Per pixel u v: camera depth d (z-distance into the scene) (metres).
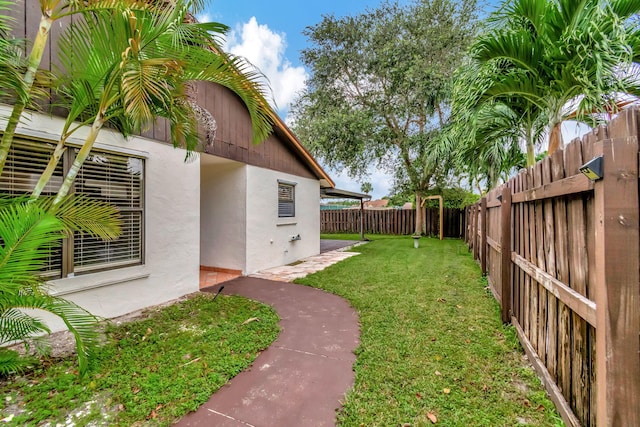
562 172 2.08
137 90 2.26
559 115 4.45
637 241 1.25
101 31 2.58
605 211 1.31
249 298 4.95
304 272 7.05
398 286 5.48
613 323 1.28
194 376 2.57
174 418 2.08
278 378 2.59
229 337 3.38
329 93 14.48
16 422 2.01
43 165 3.45
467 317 3.89
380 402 2.23
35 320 2.60
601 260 1.34
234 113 6.41
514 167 7.91
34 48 2.45
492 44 4.21
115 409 2.16
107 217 3.08
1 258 2.07
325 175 9.96
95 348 2.74
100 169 4.01
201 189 7.30
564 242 2.06
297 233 8.89
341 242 13.73
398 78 12.84
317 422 2.05
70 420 2.05
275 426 2.01
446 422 2.00
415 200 17.30
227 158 6.17
